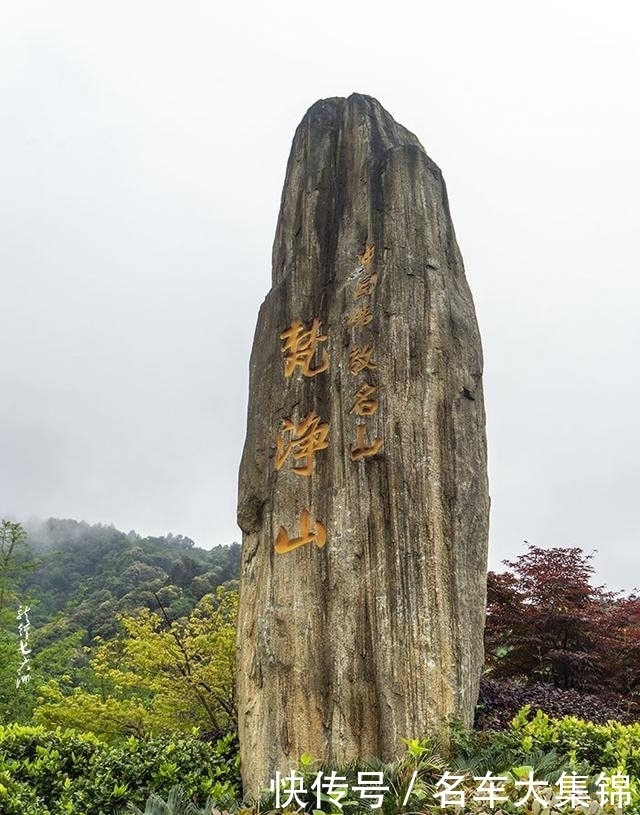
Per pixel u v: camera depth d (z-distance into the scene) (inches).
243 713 293.1
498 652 512.7
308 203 355.9
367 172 334.3
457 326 299.0
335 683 265.0
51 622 782.5
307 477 300.7
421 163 324.2
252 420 336.8
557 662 474.9
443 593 260.2
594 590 510.9
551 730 269.1
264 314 354.3
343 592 273.7
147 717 449.1
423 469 273.9
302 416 313.3
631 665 474.3
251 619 304.7
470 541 272.7
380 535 273.3
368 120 355.3
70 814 253.4
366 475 282.7
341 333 312.2
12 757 304.7
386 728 250.2
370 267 313.1
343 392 301.3
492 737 249.6
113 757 295.4
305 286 338.0
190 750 311.6
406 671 254.1
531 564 519.2
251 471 326.0
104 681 583.8
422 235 309.4
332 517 286.5
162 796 265.7
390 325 296.4
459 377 291.1
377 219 319.3
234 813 206.1
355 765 237.9
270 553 300.8
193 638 462.6
